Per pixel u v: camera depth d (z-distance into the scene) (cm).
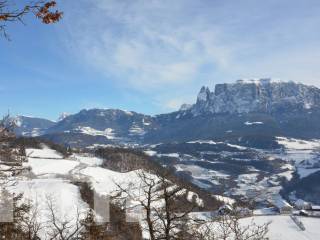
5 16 892
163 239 1772
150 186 1731
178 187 1745
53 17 934
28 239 1888
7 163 1411
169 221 1728
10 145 1399
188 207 1770
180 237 1752
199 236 1786
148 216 1722
